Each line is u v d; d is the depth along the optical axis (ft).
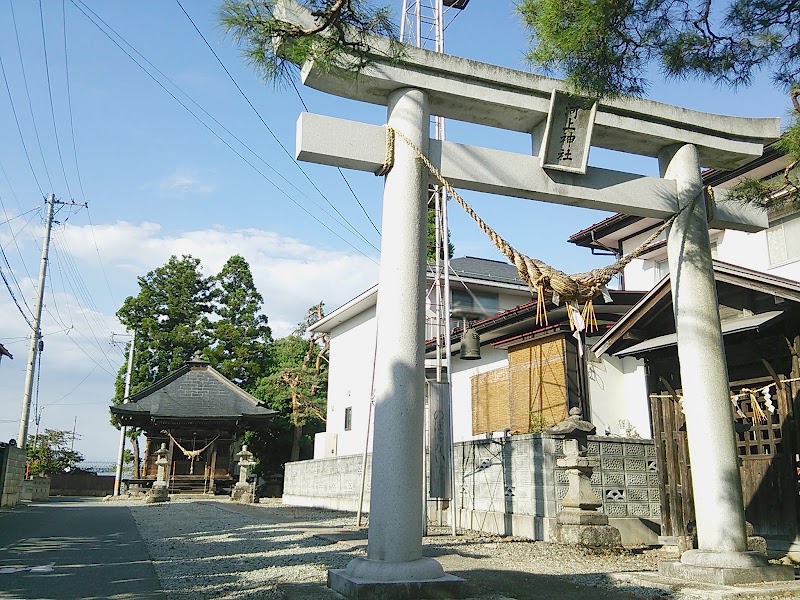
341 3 17.44
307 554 29.43
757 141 27.94
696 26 20.35
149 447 112.06
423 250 21.47
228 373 133.90
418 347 20.49
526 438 37.37
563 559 28.22
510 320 53.52
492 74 23.47
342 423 82.48
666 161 27.12
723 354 24.56
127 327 141.38
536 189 23.91
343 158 21.38
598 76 20.01
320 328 91.45
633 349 33.96
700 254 25.35
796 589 20.63
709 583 21.54
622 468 37.27
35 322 82.79
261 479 118.52
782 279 28.32
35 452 137.08
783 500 28.32
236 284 147.95
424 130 22.44
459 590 18.74
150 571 25.32
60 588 21.84
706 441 23.50
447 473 39.22
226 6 17.01
